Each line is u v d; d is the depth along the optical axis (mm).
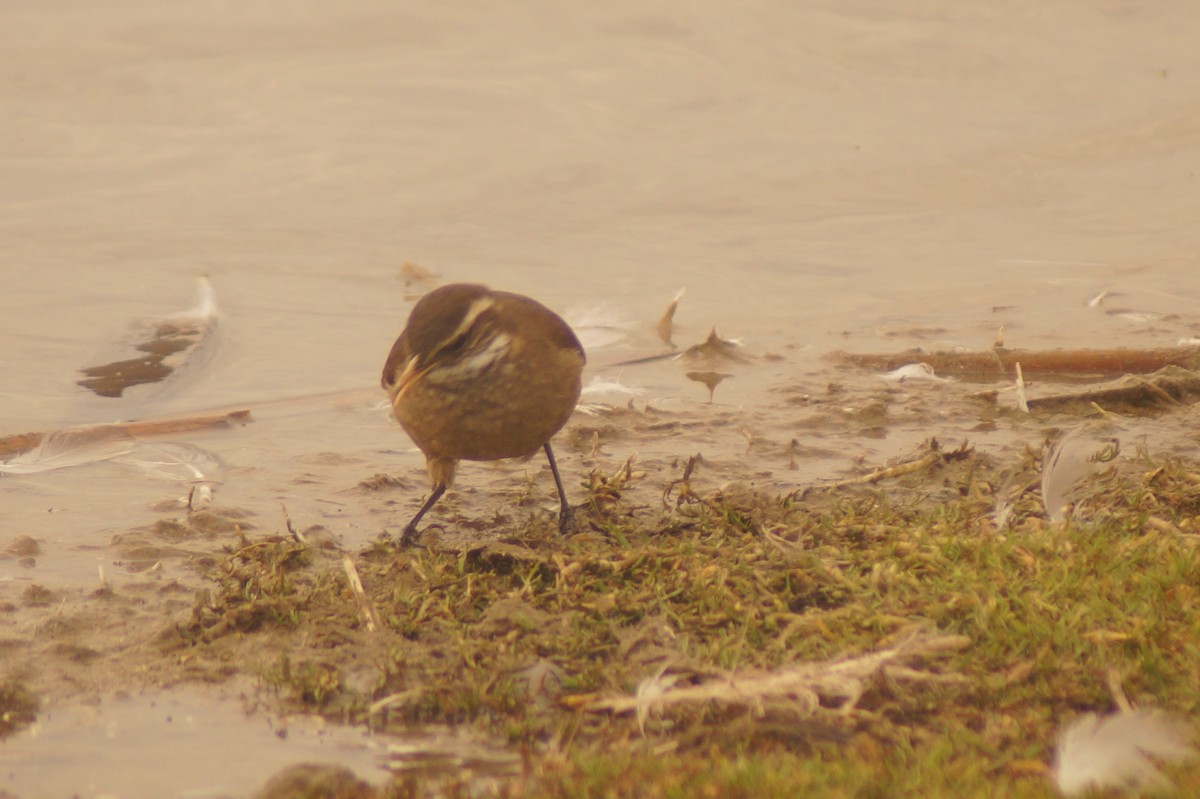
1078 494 9547
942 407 13133
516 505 10992
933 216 19141
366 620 8570
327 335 15258
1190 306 15961
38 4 24094
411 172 19641
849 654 7492
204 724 7594
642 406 13422
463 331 9891
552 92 22344
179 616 8930
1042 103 22656
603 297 16406
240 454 12203
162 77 22031
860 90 23062
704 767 6445
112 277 16562
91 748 7352
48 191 18922
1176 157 20906
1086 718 6613
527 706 7570
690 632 8055
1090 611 7645
